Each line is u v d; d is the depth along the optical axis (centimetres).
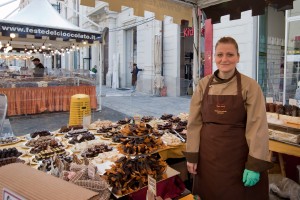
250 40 731
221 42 189
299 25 635
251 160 175
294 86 652
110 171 179
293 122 289
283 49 790
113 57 1541
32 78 802
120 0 286
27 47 1293
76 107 443
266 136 178
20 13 733
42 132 319
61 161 182
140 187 173
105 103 997
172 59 1148
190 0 370
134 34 1466
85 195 87
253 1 346
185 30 1070
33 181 96
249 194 185
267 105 335
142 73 1309
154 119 404
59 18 783
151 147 195
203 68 895
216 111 190
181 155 286
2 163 209
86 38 789
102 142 284
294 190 253
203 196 198
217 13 382
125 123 376
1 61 3133
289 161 308
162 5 337
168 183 186
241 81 188
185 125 358
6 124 391
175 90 1144
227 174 185
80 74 877
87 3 258
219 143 187
